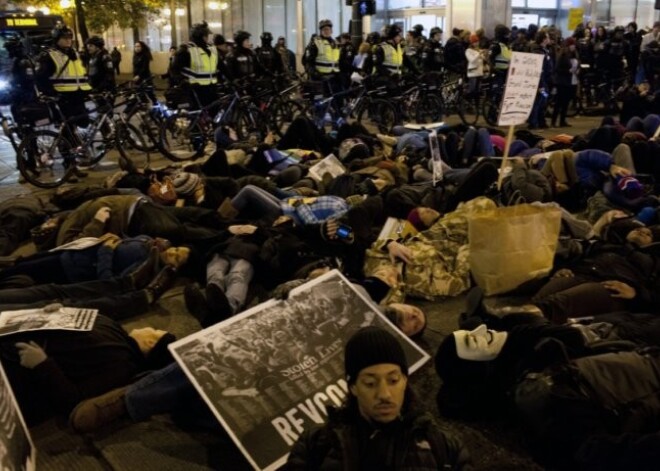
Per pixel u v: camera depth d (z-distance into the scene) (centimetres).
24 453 265
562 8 2541
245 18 2898
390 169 708
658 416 269
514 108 554
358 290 366
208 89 1061
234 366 304
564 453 268
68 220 521
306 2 2692
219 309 374
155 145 1004
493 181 576
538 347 287
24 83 904
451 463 199
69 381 312
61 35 916
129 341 345
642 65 1620
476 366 307
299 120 846
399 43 1285
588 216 608
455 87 1420
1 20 1580
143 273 447
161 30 3197
